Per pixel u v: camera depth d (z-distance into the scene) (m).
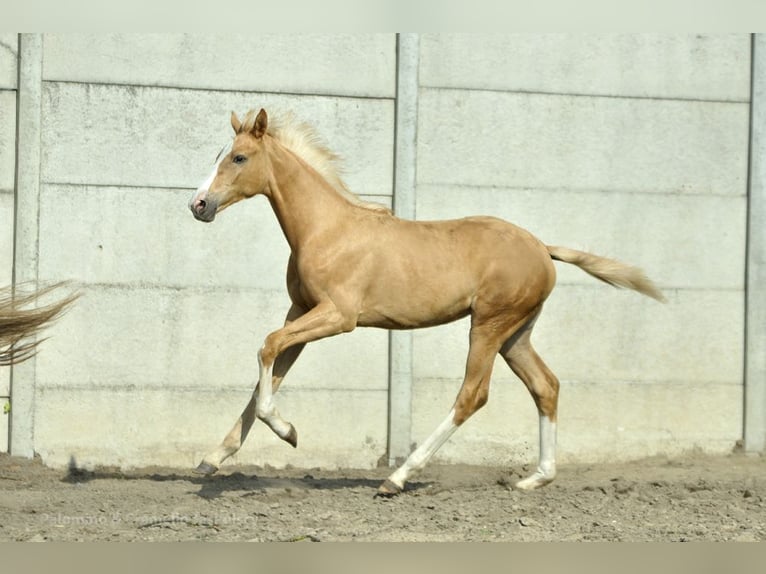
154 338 9.55
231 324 9.65
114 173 9.52
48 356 9.41
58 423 9.41
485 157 9.98
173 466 9.54
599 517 7.04
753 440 10.25
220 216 9.65
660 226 10.20
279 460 9.65
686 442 10.19
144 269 9.55
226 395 9.63
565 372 10.02
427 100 9.92
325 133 9.81
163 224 9.58
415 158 9.86
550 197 10.06
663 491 8.05
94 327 9.47
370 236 7.61
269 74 9.74
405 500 7.60
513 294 7.72
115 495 7.86
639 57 10.19
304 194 7.69
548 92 10.07
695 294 10.23
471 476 9.30
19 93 9.34
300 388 9.70
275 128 7.91
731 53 10.20
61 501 7.58
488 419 9.90
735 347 10.28
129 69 9.55
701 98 10.27
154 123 9.58
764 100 10.28
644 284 8.17
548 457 8.19
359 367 9.77
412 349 9.81
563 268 10.04
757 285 10.25
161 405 9.55
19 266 9.33
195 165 9.62
